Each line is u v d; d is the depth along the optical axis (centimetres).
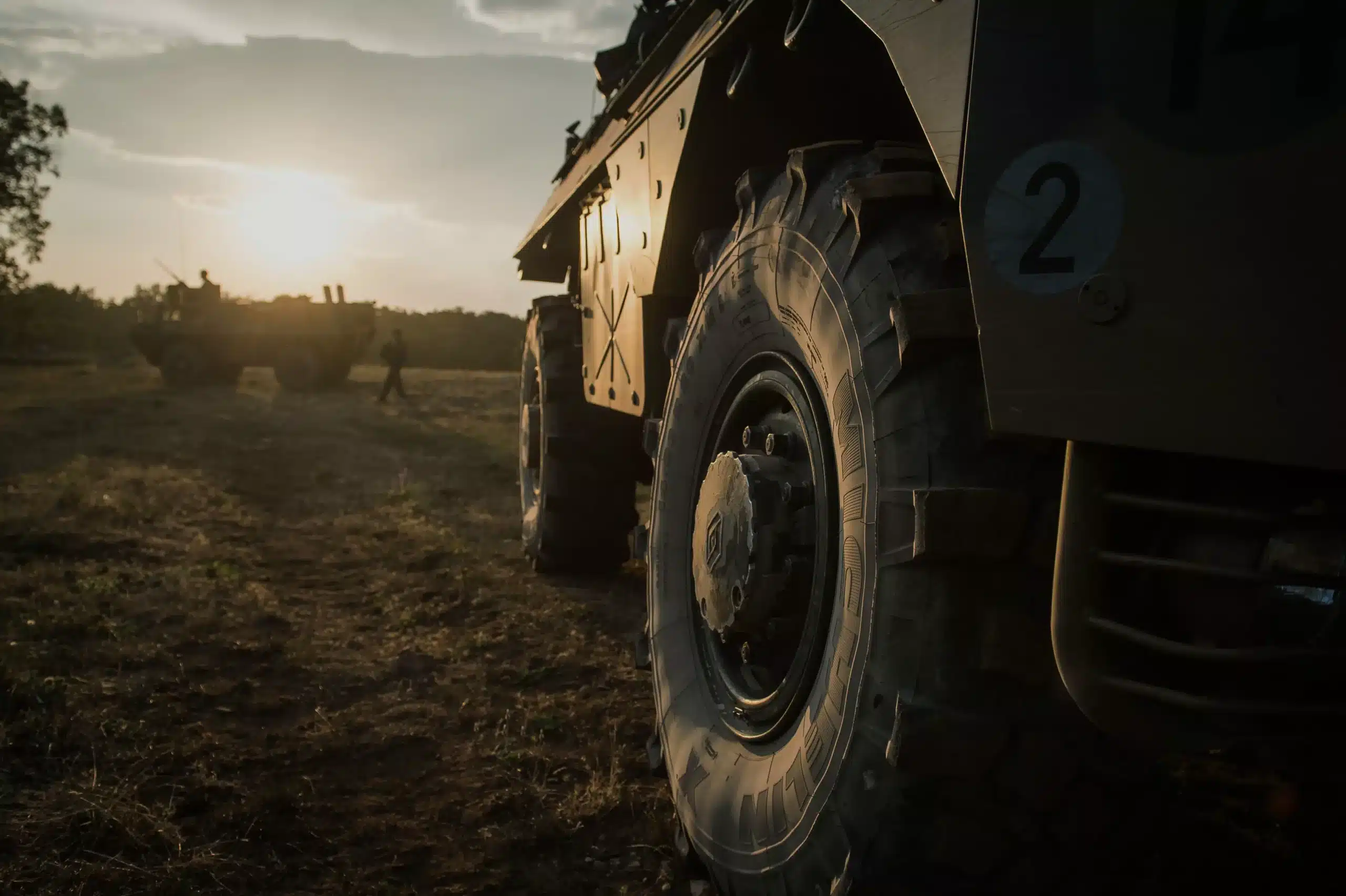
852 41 214
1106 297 123
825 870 179
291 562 604
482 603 519
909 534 166
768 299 230
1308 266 106
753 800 212
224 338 2067
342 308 2100
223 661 414
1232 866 224
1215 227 113
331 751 332
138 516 691
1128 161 121
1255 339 110
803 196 212
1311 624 119
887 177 183
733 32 237
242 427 1347
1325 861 229
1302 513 117
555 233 581
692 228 316
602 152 402
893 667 167
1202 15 114
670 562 291
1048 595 158
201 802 292
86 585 496
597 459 562
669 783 273
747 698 242
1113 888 165
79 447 1058
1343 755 124
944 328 163
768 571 220
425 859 271
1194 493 127
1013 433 138
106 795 285
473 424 1516
